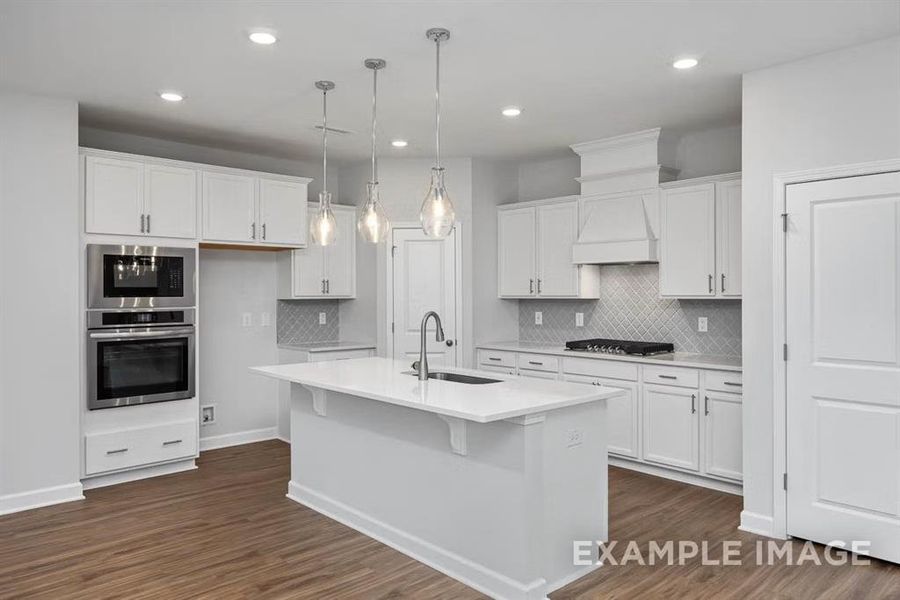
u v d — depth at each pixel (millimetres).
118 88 3828
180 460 4707
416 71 3551
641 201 4887
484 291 5930
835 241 3217
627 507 3936
